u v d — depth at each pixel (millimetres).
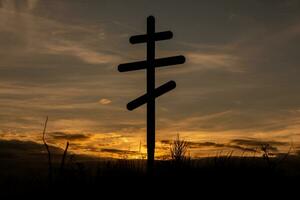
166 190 5559
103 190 5582
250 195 5465
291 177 5988
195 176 5793
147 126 7727
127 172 5965
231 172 5836
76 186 5641
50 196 5441
